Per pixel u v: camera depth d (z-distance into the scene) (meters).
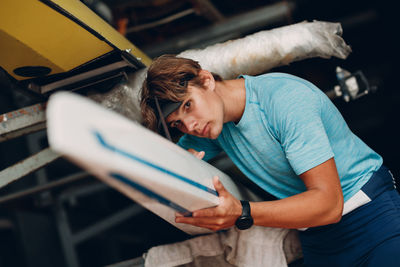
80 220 4.87
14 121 1.77
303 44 1.70
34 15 1.36
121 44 1.65
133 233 5.60
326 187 1.14
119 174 0.83
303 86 1.26
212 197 1.14
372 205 1.34
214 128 1.29
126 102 1.71
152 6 3.20
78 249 5.08
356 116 7.46
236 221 1.19
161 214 1.27
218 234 1.65
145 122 1.35
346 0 6.32
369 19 6.71
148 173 0.90
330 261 1.44
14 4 1.30
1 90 3.93
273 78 1.33
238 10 3.54
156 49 3.60
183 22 3.46
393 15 6.61
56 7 1.36
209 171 1.38
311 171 1.17
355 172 1.34
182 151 1.23
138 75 1.71
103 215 5.32
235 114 1.36
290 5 3.55
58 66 1.57
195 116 1.27
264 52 1.72
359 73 2.19
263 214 1.17
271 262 1.60
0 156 4.19
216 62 1.75
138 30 3.41
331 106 1.32
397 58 7.16
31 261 4.11
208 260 1.68
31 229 4.24
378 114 7.44
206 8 3.24
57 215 3.84
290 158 1.20
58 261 4.41
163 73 1.26
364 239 1.33
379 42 7.14
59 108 0.70
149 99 1.31
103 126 0.82
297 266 1.72
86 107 0.78
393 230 1.30
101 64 1.63
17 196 3.04
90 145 0.74
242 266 1.61
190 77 1.28
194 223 1.21
